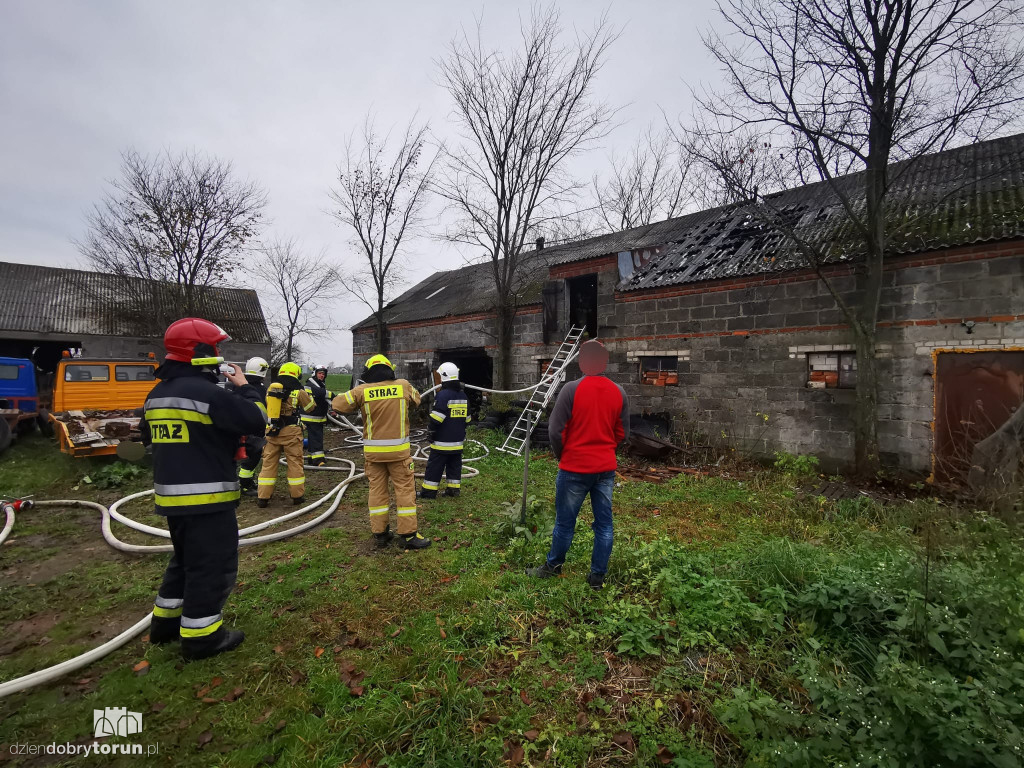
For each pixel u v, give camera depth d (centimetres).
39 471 730
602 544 342
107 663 270
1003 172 783
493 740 210
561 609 320
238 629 302
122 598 348
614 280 1095
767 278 830
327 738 216
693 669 264
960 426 646
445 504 592
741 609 308
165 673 259
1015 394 612
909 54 651
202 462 263
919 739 175
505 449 957
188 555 266
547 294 1258
